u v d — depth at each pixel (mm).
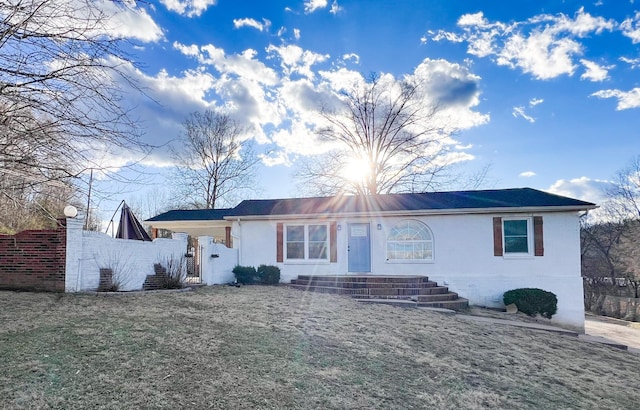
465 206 15180
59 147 4695
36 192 4988
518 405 5391
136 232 13516
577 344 9562
